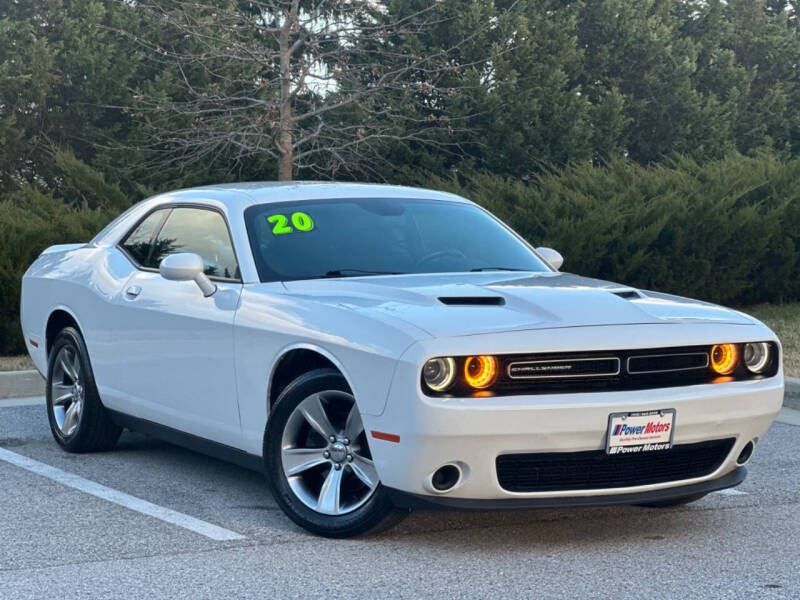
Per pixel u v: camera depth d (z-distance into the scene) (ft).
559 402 15.05
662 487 16.16
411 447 14.96
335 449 16.52
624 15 79.51
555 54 75.82
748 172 50.52
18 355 37.29
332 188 20.84
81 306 22.39
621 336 15.65
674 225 46.01
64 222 40.01
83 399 22.47
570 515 17.98
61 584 14.29
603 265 45.44
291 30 52.37
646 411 15.47
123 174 67.51
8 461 22.24
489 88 72.84
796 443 24.61
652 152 83.61
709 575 14.73
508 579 14.48
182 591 13.99
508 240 20.85
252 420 17.72
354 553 15.67
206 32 59.57
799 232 48.65
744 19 94.79
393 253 19.15
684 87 81.56
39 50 67.00
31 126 69.51
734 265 47.62
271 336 17.10
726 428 16.28
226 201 20.03
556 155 72.49
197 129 57.62
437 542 16.26
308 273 18.39
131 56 70.03
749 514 18.24
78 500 18.94
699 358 16.31
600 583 14.34
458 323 15.37
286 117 53.11
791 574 14.80
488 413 14.79
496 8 74.28
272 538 16.48
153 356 20.04
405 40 69.77
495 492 15.30
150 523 17.38
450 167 74.69
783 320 44.11
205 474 21.01
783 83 92.58
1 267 36.50
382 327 15.49
